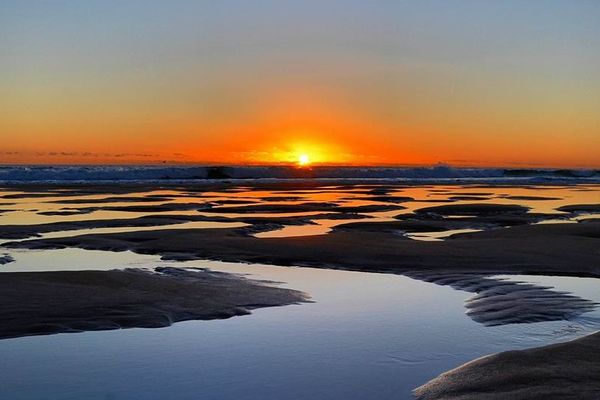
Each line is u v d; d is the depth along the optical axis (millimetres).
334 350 10109
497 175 94812
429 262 17328
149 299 12789
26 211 32125
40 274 14789
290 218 29344
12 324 11062
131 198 42031
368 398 8219
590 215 31750
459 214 31594
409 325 11453
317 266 17062
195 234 22484
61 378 8914
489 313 12172
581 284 14766
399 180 79562
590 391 7746
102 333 10828
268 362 9555
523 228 24047
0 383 8727
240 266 17062
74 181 65062
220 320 11695
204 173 77500
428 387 8383
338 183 70625
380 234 22547
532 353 9203
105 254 19078
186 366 9375
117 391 8461
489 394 7871
